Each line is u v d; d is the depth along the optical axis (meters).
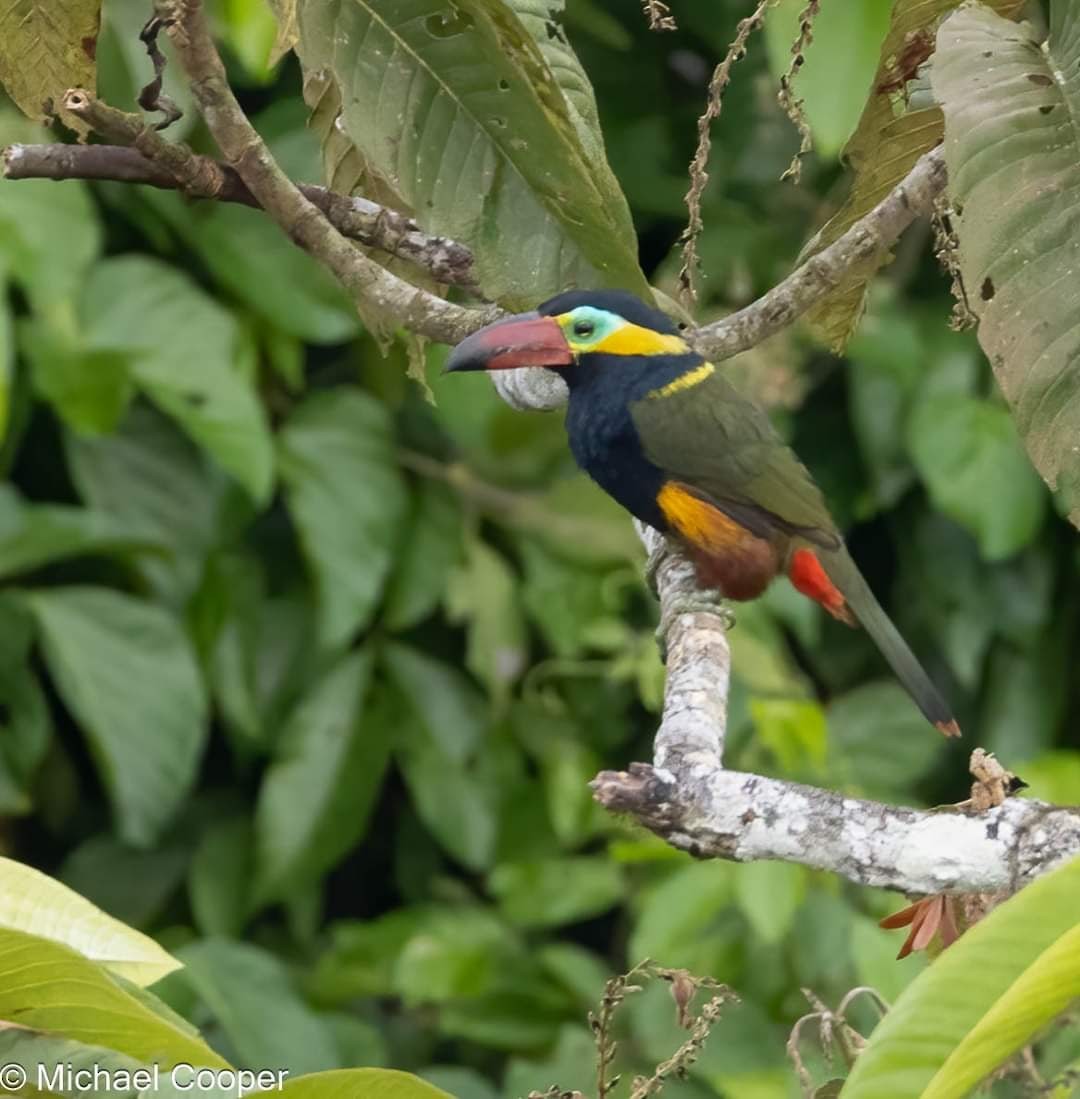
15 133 9.37
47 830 11.70
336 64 5.86
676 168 11.82
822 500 8.62
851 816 4.65
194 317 10.04
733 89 11.63
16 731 10.21
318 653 11.05
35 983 4.41
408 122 5.92
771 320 6.79
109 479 10.55
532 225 6.10
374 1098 4.29
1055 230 5.09
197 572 10.64
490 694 11.40
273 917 11.81
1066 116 5.22
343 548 10.58
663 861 10.28
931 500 11.70
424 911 11.21
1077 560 11.73
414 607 11.00
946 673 12.16
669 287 11.12
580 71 6.59
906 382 10.95
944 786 12.09
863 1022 10.12
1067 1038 7.57
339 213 7.01
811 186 11.62
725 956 10.46
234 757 11.66
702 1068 10.08
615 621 10.96
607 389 8.29
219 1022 10.64
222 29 10.27
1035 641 11.64
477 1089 10.57
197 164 6.36
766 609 10.84
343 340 11.32
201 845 11.32
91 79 6.35
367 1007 11.63
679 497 8.34
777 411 11.42
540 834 11.30
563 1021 10.87
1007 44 5.40
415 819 12.12
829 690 12.34
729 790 4.71
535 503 11.23
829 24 8.67
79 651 10.10
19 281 9.35
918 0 6.06
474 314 7.70
